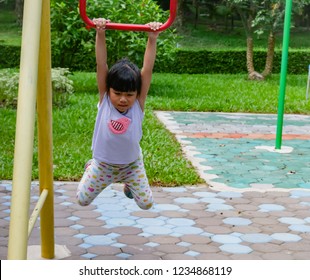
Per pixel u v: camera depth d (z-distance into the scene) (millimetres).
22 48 2564
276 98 12812
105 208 4902
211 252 4023
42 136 3408
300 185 5883
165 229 4457
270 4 17703
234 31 28656
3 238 4164
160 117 10242
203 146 7730
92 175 3564
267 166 6680
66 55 13383
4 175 5719
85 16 3240
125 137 3369
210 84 15562
